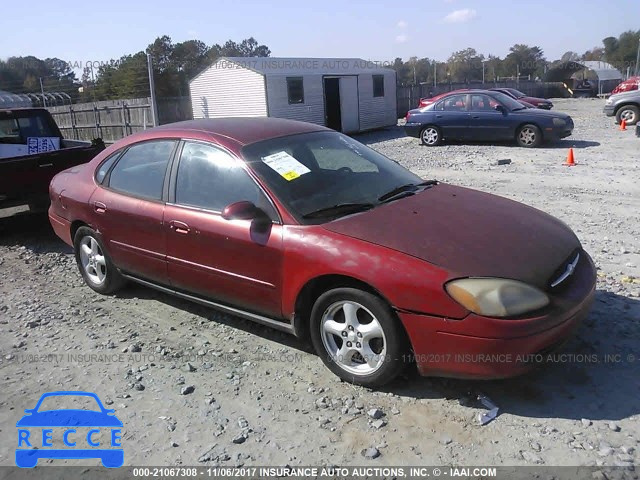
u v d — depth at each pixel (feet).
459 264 10.50
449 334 10.20
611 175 34.60
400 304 10.50
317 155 14.48
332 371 12.09
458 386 11.55
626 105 64.28
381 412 10.82
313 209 12.42
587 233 22.16
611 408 10.61
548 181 33.50
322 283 11.82
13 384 12.59
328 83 73.36
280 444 10.14
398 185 14.33
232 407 11.34
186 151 14.43
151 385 12.29
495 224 12.14
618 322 13.87
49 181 24.22
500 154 46.57
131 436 10.59
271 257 12.18
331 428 10.50
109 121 82.02
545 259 11.17
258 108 66.39
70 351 14.05
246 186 13.01
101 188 16.52
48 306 17.16
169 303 16.89
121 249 15.92
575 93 158.61
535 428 10.16
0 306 17.33
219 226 13.06
